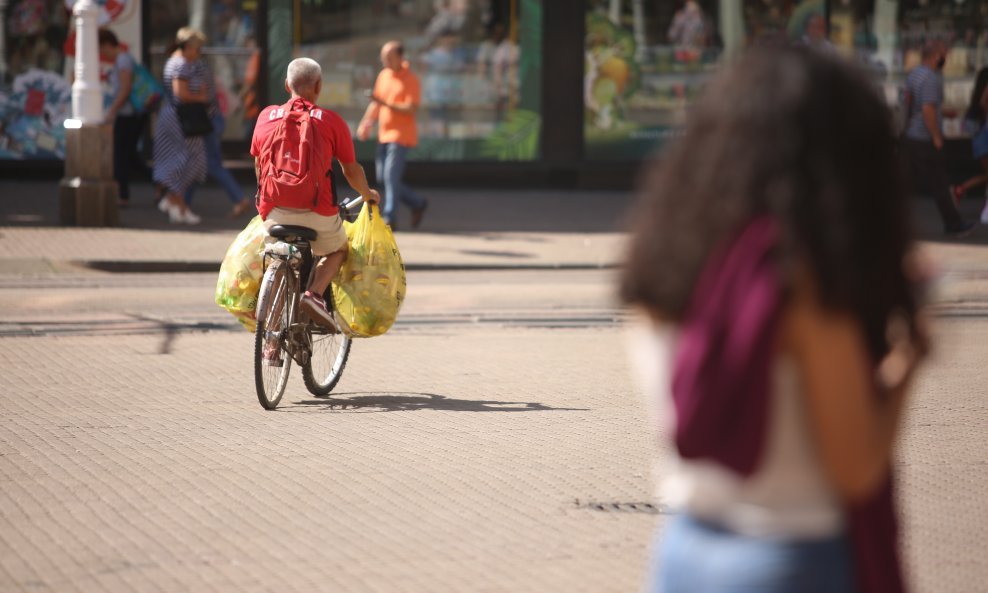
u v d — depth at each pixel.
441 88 65.94
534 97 66.06
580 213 57.75
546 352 31.34
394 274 25.81
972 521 17.48
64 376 27.73
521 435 22.55
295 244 24.66
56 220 51.25
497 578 14.96
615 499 18.41
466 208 58.62
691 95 66.44
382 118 50.53
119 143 56.28
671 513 17.64
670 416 6.70
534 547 16.17
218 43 64.88
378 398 26.00
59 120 64.38
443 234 50.59
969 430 23.02
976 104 62.12
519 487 19.03
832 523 6.68
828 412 6.41
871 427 6.46
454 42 65.62
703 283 6.52
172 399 25.55
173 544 16.17
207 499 18.23
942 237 51.25
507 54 65.88
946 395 26.17
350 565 15.41
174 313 35.97
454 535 16.64
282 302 24.50
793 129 6.60
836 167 6.56
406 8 65.38
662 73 66.31
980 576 15.27
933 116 50.41
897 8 66.56
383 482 19.25
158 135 50.72
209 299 38.12
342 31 65.19
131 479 19.27
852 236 6.43
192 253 44.50
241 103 65.19
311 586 14.62
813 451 6.59
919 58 66.75
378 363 29.91
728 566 6.66
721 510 6.73
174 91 50.44
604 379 28.11
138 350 30.91
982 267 44.41
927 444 21.91
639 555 15.88
